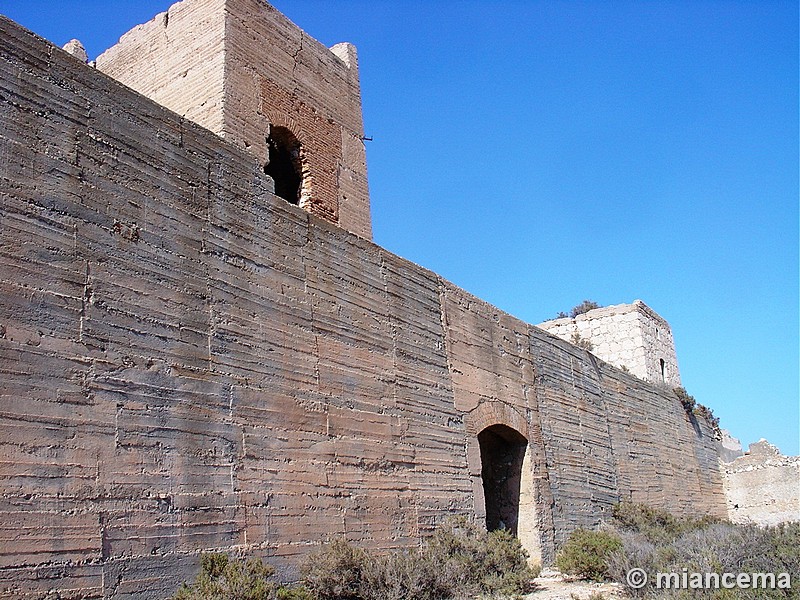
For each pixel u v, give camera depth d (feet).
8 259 30.68
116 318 34.24
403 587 41.16
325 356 45.96
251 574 35.01
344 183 65.67
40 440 30.07
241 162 43.86
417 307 56.29
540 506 66.18
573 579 54.24
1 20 33.06
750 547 48.60
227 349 39.47
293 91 62.34
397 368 52.19
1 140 31.71
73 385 31.73
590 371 83.20
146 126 38.47
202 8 58.90
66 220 33.30
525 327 71.92
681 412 106.42
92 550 30.81
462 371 59.82
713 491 110.63
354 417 46.91
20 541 28.55
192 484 35.68
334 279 48.55
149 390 34.83
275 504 39.73
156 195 37.93
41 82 34.01
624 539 58.85
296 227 46.50
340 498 44.09
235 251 41.68
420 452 52.08
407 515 49.03
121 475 32.68
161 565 33.30
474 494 56.70
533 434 68.13
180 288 37.81
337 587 39.04
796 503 122.01
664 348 117.91
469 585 45.29
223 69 56.13
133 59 62.80
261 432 40.09
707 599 38.78
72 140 34.60
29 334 30.66
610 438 83.46
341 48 71.26
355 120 69.00
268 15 61.67
